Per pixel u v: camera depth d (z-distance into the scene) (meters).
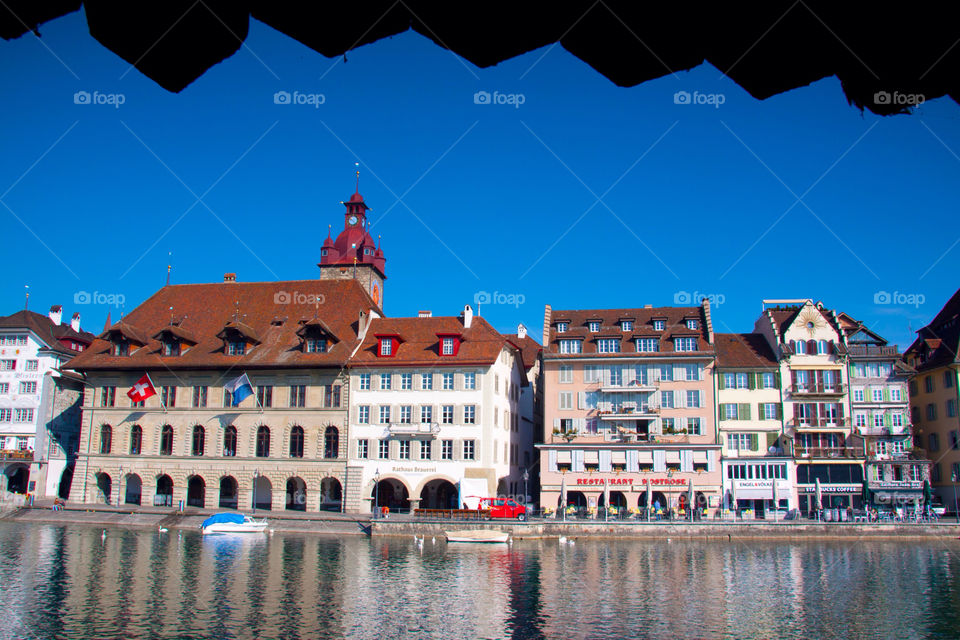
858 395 73.62
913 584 40.88
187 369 75.00
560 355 75.25
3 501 69.94
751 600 36.97
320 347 74.25
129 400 76.25
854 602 36.59
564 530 60.72
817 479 67.00
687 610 34.94
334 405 72.12
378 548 53.81
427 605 35.44
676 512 65.12
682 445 70.06
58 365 84.12
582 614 34.06
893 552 52.94
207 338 78.62
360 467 70.25
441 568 45.25
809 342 74.25
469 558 49.50
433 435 69.12
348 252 95.62
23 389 82.06
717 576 43.19
